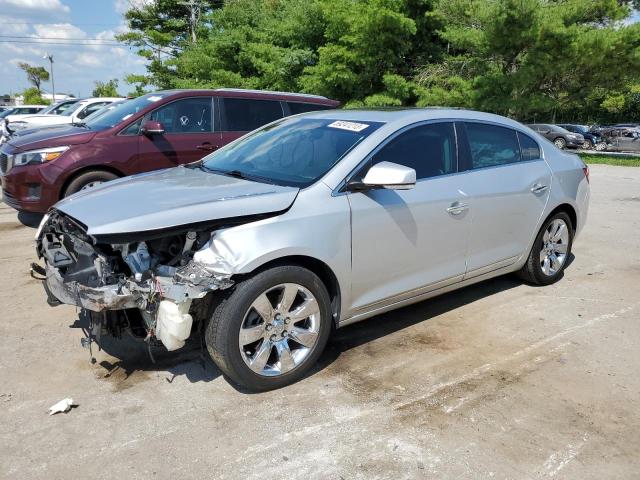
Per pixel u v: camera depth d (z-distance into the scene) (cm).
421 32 2255
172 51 3228
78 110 1500
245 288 313
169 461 271
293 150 403
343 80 2145
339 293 359
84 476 260
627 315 464
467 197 421
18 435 289
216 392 334
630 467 272
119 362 368
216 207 317
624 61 1955
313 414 312
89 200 349
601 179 1473
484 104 1967
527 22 1833
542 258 523
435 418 310
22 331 412
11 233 706
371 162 372
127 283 305
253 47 2338
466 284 452
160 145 732
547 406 324
